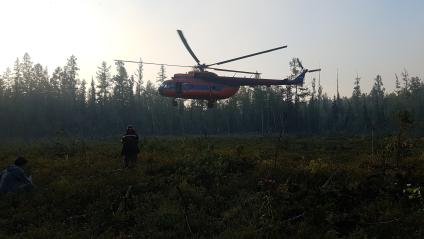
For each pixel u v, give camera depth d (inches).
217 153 756.0
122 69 4158.5
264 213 445.7
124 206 473.4
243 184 557.9
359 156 810.8
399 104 4409.5
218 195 513.3
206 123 4192.9
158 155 813.2
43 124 3462.1
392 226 402.0
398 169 574.6
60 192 529.7
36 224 442.0
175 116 4089.6
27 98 3966.5
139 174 624.4
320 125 4414.4
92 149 1006.4
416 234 379.6
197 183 577.0
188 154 770.2
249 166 662.5
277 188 514.0
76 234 400.5
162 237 393.1
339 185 506.0
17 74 4350.4
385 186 503.2
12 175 546.6
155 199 504.7
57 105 3838.6
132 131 700.7
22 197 518.3
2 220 443.2
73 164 736.3
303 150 1059.3
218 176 598.2
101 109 3924.7
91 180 586.2
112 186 555.2
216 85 1245.1
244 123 4338.1
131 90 4106.8
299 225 407.5
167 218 435.8
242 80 1258.0
